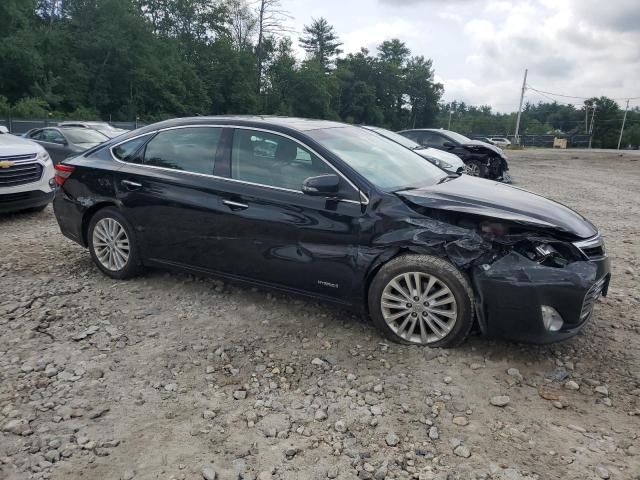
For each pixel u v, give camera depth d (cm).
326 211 406
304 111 7550
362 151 455
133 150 514
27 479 262
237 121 466
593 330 433
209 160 467
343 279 405
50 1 5506
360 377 357
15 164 768
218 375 359
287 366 371
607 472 268
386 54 11269
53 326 426
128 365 369
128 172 504
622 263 640
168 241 486
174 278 532
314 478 265
